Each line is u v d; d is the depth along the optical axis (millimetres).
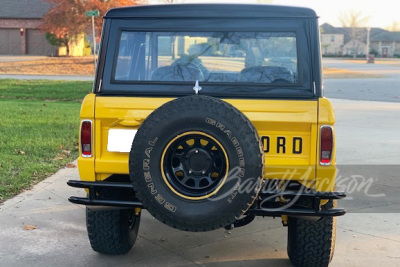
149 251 5125
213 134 3812
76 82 27469
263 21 4379
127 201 4195
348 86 27172
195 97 3881
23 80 28453
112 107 4238
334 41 127250
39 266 4703
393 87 26609
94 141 4277
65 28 37812
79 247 5172
